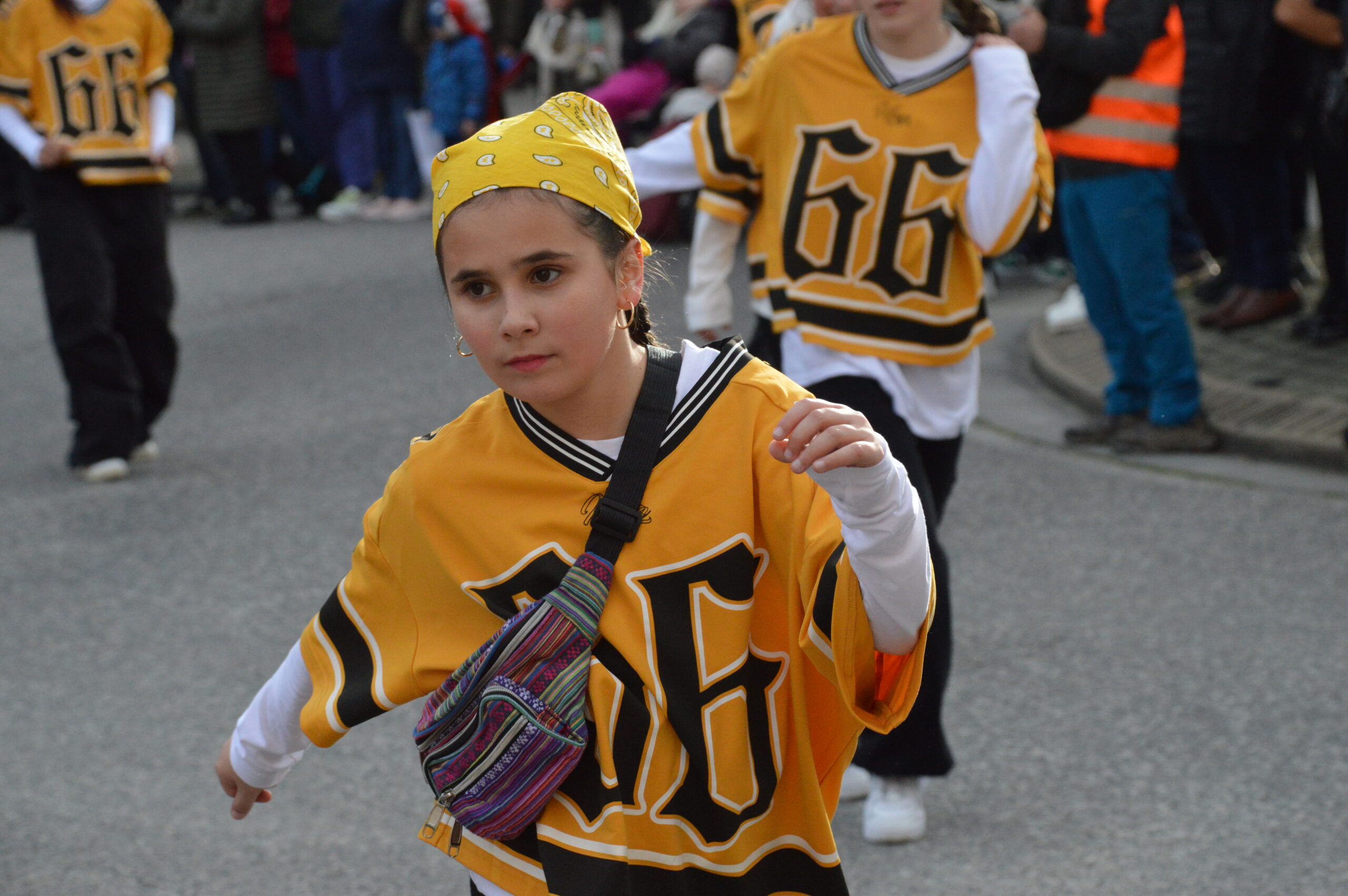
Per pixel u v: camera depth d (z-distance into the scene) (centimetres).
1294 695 425
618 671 188
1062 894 337
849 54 357
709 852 192
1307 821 362
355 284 1086
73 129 648
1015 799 379
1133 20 575
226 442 731
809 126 359
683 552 189
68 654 491
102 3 651
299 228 1348
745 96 373
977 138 350
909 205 351
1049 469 636
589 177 179
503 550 194
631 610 189
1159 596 498
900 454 345
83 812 393
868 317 355
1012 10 575
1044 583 514
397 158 1373
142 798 400
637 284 189
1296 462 621
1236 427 645
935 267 354
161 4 1395
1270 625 471
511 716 184
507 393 198
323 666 209
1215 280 845
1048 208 357
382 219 1379
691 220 1025
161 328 696
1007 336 867
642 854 189
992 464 646
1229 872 342
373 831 381
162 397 706
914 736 353
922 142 351
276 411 783
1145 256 626
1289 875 339
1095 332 825
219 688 464
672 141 384
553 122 180
